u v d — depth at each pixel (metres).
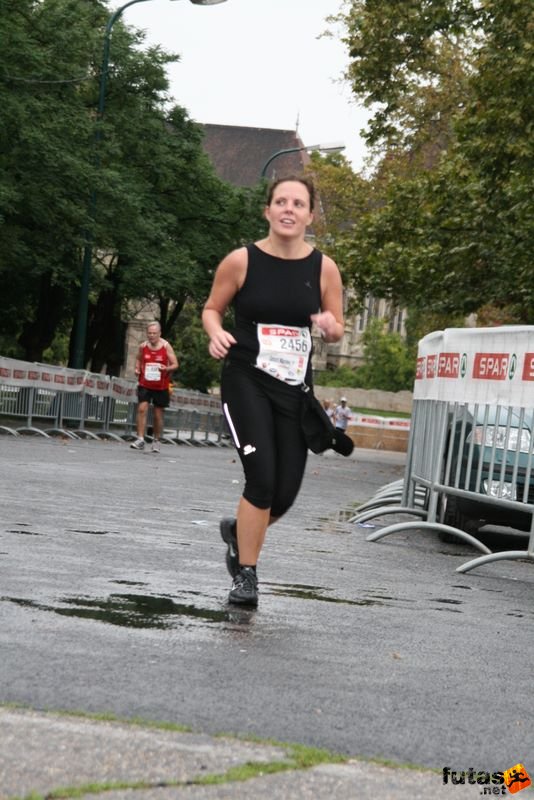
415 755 5.57
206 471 28.16
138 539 12.91
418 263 44.97
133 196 51.91
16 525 13.08
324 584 11.04
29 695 5.93
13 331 69.06
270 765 5.07
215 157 172.88
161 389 35.22
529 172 38.81
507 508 15.68
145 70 59.69
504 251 42.72
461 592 11.59
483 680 7.47
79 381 40.47
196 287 66.62
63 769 4.76
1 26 47.12
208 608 8.95
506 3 36.47
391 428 87.50
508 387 14.92
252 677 6.83
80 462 25.67
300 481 9.25
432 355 17.77
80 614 8.22
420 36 40.78
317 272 9.16
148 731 5.45
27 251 52.66
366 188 65.06
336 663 7.48
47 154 47.38
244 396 9.02
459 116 40.06
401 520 19.67
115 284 62.53
